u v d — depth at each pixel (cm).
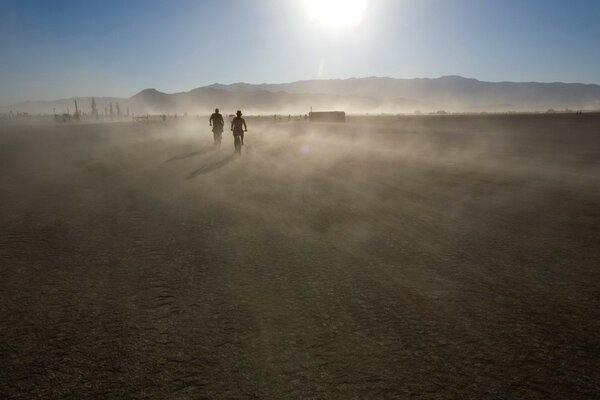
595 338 363
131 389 293
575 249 621
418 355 335
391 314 408
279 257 579
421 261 567
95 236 677
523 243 652
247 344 352
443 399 281
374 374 309
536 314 410
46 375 310
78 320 396
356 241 659
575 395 286
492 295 455
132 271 523
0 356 335
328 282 490
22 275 508
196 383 299
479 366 320
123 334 369
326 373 311
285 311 414
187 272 520
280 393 287
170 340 358
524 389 292
